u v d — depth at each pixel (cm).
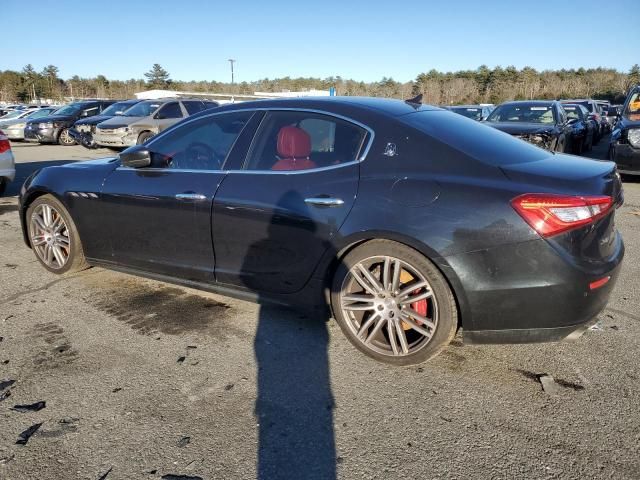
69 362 290
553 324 254
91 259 404
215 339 320
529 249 246
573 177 257
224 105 357
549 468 210
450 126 306
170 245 354
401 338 282
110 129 1416
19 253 495
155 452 218
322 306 306
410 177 273
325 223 287
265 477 205
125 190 367
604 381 274
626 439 227
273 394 262
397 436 230
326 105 317
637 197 803
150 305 371
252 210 311
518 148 302
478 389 267
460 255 254
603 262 258
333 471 208
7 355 297
